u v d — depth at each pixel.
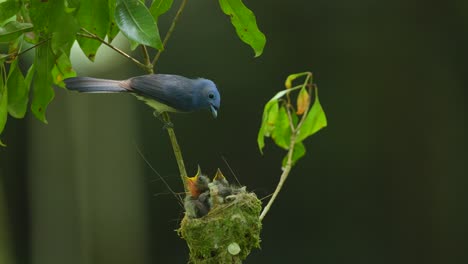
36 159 15.16
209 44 16.38
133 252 16.41
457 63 16.27
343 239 16.73
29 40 5.79
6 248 14.50
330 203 16.73
